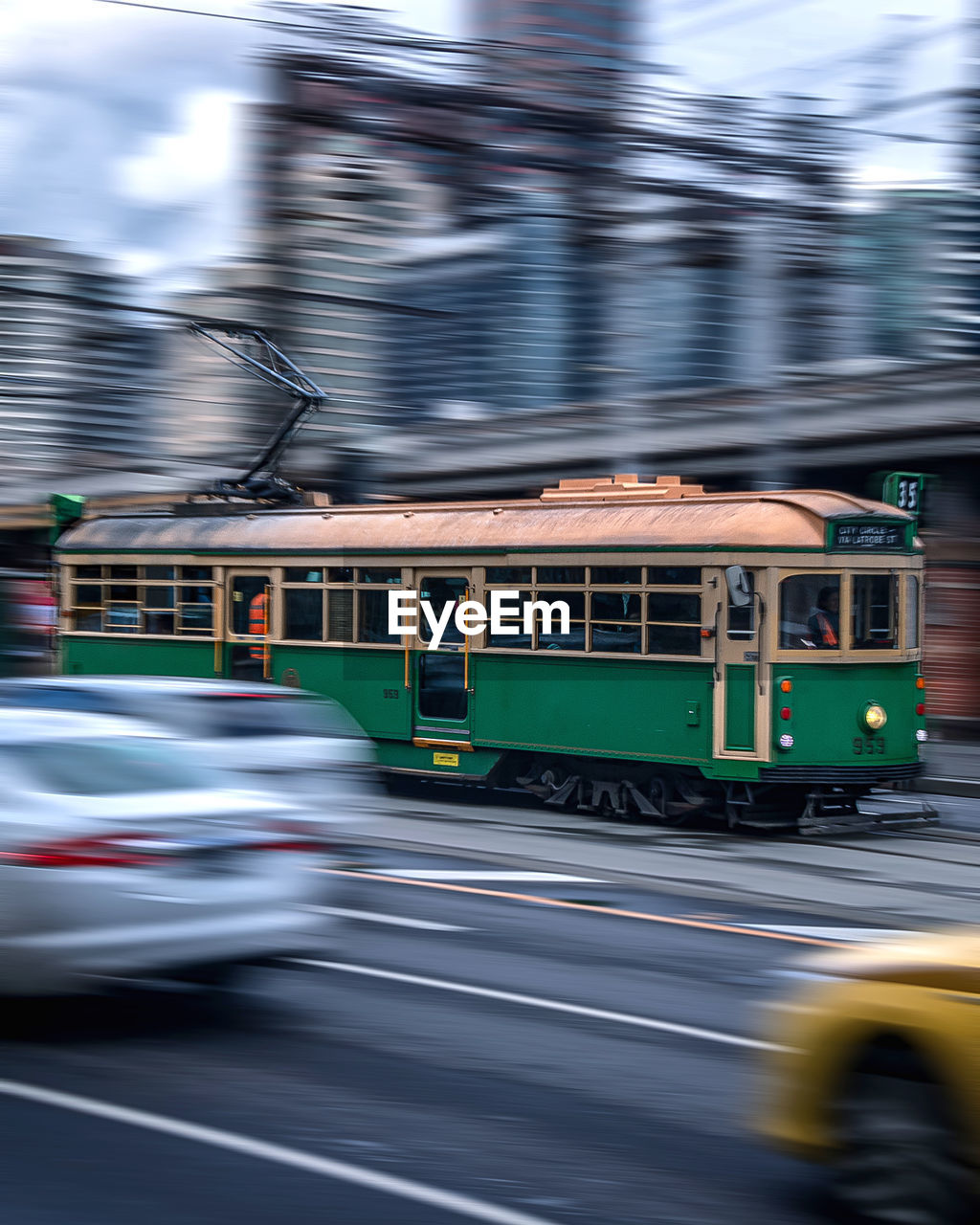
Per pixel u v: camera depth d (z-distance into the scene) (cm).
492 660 1466
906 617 1350
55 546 1919
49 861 565
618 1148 482
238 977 658
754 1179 454
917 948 427
